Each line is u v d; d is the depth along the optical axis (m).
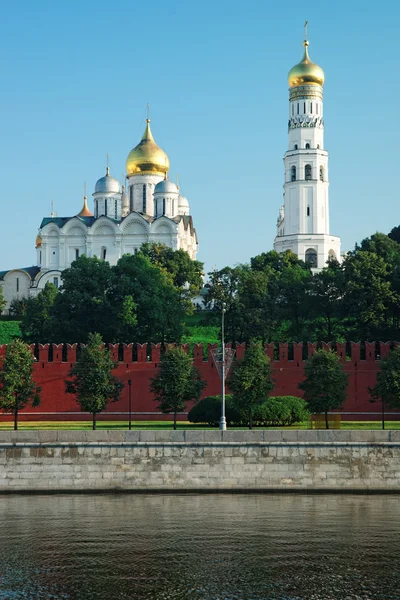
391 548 59.19
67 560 57.03
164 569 55.38
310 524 64.69
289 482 74.56
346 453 74.88
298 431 75.44
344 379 93.56
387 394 94.00
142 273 149.25
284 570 55.22
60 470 74.88
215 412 95.25
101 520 65.88
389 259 147.38
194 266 186.75
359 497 73.31
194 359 106.81
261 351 94.69
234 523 64.94
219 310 144.62
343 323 141.38
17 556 57.88
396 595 51.34
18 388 92.44
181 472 74.75
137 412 105.50
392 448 74.88
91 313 144.75
